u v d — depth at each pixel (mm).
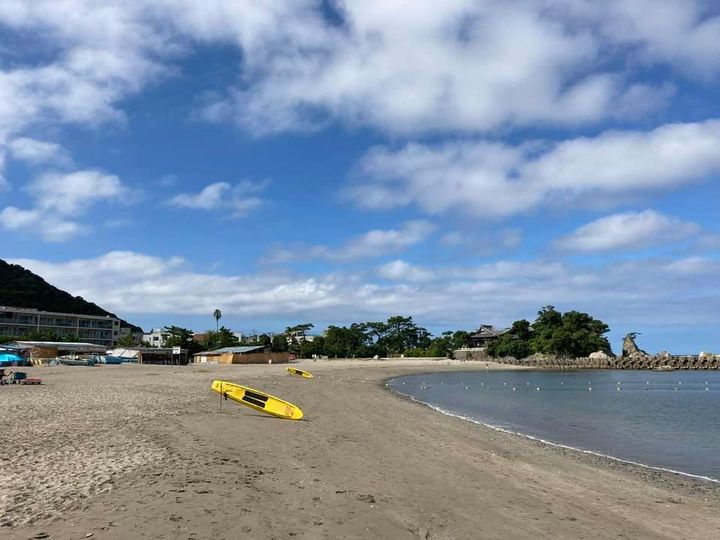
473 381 85938
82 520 9211
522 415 37906
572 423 33719
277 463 15281
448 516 11211
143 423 21406
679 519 12648
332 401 38344
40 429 19219
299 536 9203
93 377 53188
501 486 14594
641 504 13875
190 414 25109
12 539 8219
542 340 153750
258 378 60375
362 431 23438
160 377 55500
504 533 10383
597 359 145750
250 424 22922
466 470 16469
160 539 8539
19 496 10555
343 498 11898
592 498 14094
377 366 125250
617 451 23734
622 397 56281
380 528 10008
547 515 11930
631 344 161000
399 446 20062
